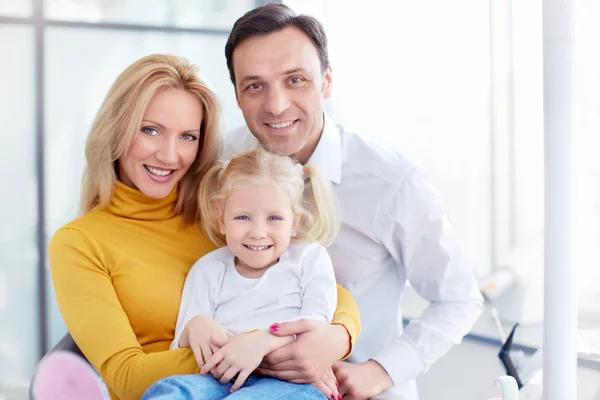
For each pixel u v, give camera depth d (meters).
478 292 1.54
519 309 2.20
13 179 2.77
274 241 1.32
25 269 2.80
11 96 2.75
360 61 2.94
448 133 2.64
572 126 0.88
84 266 1.28
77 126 2.82
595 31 2.08
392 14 2.81
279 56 1.36
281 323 1.17
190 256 1.39
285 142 1.42
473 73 2.55
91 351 1.22
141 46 2.90
